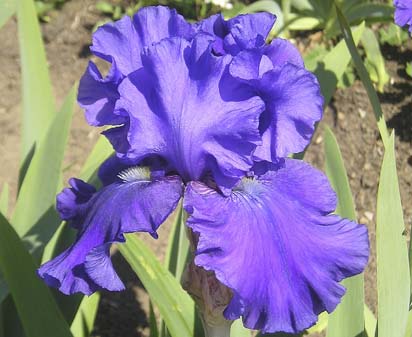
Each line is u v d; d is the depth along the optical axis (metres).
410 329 0.33
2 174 0.60
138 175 0.27
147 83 0.25
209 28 0.27
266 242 0.24
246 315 0.22
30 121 0.41
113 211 0.25
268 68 0.24
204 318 0.27
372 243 0.56
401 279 0.30
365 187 0.60
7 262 0.30
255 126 0.24
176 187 0.26
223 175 0.25
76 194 0.28
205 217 0.24
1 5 0.42
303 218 0.25
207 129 0.25
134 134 0.25
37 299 0.31
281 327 0.22
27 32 0.41
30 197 0.38
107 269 0.24
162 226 0.57
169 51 0.24
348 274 0.24
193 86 0.24
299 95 0.24
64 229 0.38
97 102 0.27
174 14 0.26
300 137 0.25
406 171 0.61
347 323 0.32
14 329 0.36
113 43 0.26
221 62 0.24
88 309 0.41
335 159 0.34
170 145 0.25
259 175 0.26
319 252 0.24
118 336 0.50
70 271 0.24
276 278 0.23
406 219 0.57
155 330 0.39
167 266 0.40
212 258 0.23
